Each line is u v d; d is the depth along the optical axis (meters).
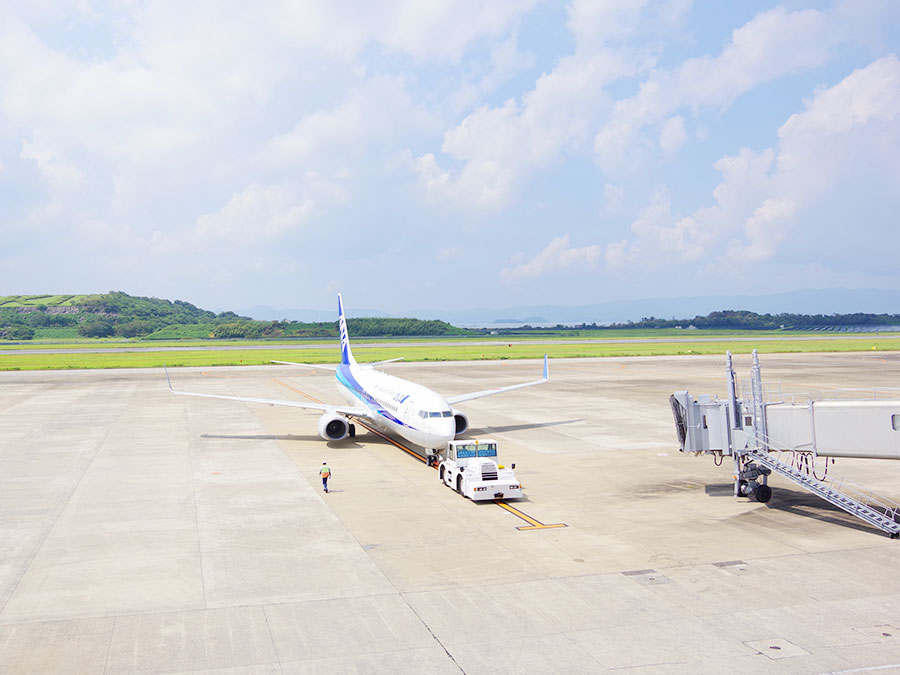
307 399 70.44
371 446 44.09
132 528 26.20
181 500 30.42
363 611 18.42
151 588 20.12
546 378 57.56
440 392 74.19
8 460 39.28
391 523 26.84
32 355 162.38
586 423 53.09
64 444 44.41
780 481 34.47
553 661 15.59
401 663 15.51
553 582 20.50
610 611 18.38
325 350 177.88
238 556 22.95
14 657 15.82
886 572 21.31
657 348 173.00
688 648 16.20
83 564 22.19
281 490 32.28
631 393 73.19
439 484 33.62
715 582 20.47
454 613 18.28
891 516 27.45
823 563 22.16
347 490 32.31
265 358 143.12
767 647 16.25
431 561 22.42
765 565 21.98
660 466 37.81
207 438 46.91
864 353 138.25
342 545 24.08
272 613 18.31
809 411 28.50
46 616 18.16
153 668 15.27
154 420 55.31
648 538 24.91
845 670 15.12
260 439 46.53
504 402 66.12
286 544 24.22
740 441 30.56
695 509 29.03
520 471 36.53
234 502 30.09
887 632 17.03
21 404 65.69
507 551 23.41
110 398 71.06
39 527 26.34
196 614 18.27
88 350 192.25
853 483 33.31
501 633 17.05
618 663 15.48
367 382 50.56
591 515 28.06
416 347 192.25
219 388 81.81
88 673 15.04
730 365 30.86
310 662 15.56
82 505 29.59
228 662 15.56
